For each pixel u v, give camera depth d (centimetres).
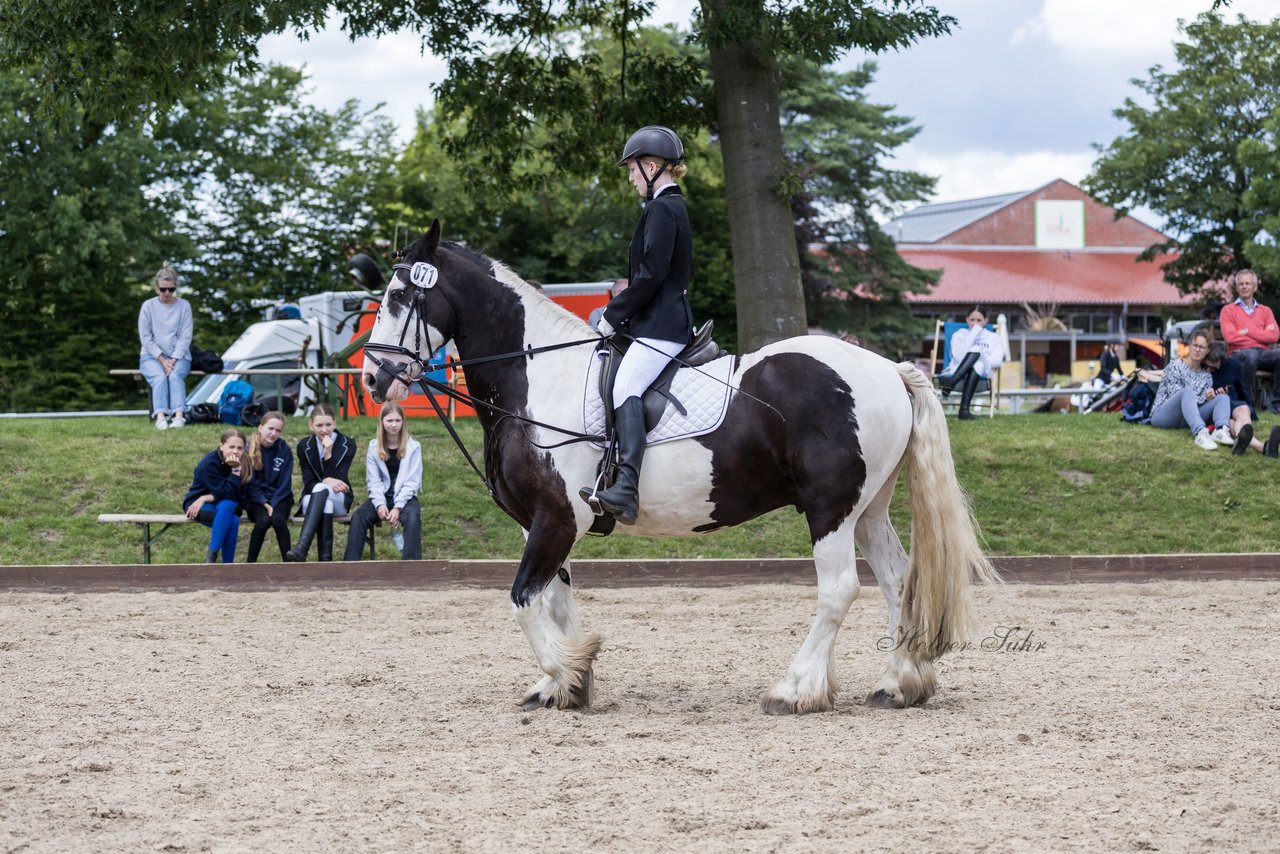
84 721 584
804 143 3681
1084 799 439
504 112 1548
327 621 884
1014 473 1266
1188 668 691
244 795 458
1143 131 3716
